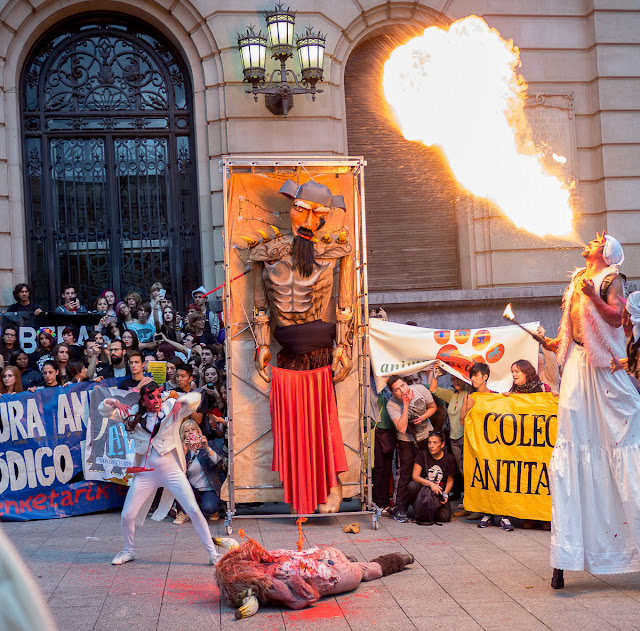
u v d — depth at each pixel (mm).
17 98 10828
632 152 11656
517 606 4332
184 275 11328
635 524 4426
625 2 11680
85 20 11211
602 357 4484
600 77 11617
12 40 10703
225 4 10867
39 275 11031
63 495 7352
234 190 7188
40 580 5008
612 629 3904
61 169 11148
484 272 11570
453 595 4574
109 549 5914
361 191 7016
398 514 6930
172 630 4062
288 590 4367
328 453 6879
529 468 6504
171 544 6066
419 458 6883
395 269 11969
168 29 11039
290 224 7215
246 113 10797
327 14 11094
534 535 6262
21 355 8109
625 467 4461
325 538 6188
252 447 7102
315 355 6945
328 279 6848
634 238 11586
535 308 10859
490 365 7367
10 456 7246
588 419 4582
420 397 7031
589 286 4426
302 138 10898
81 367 7863
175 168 11344
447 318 10703
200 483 6957
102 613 4340
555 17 11742
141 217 11312
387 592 4676
